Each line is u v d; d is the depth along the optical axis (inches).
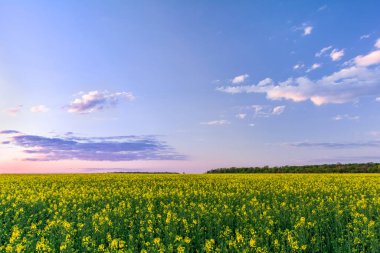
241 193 942.4
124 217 636.1
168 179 1497.3
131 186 1187.3
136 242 485.4
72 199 839.1
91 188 1040.8
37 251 440.8
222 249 442.3
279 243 476.4
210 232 533.6
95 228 520.7
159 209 727.1
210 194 912.3
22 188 1090.7
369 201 735.7
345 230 543.5
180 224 569.9
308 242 493.0
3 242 516.4
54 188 1112.2
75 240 511.8
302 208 670.5
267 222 557.6
